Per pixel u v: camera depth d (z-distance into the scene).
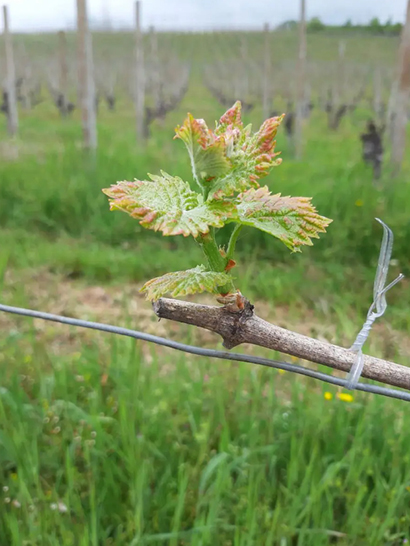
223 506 2.32
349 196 5.26
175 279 0.71
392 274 4.75
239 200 0.74
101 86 19.52
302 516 2.17
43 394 2.76
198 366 3.10
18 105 20.14
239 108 0.72
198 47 24.61
